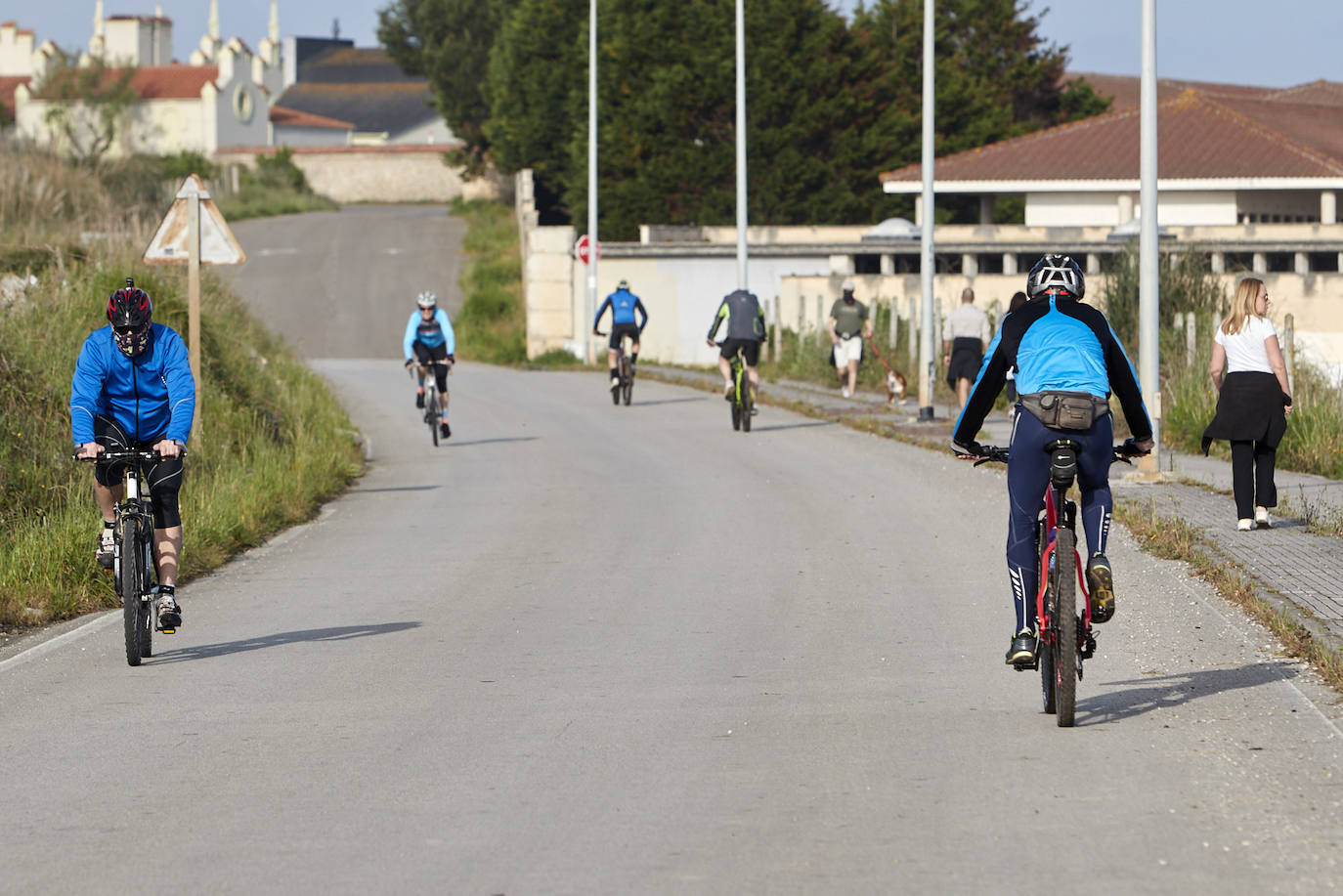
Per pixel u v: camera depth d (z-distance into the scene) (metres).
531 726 18.05
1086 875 12.67
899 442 52.56
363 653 22.62
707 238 118.69
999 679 20.08
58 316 43.03
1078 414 17.22
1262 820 14.05
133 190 119.19
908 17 149.75
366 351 111.81
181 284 52.03
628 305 70.38
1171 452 45.38
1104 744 16.73
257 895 12.49
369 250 151.12
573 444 54.03
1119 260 74.56
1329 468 40.28
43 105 192.88
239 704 19.53
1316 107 137.88
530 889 12.52
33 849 13.77
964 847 13.41
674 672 20.84
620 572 29.30
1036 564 17.95
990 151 118.00
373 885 12.66
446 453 52.12
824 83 129.75
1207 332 57.06
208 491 35.41
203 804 15.09
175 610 22.06
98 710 19.31
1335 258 98.44
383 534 35.09
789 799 14.93
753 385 56.69
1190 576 26.67
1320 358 67.19
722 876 12.76
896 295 91.06
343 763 16.55
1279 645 21.36
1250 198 111.75
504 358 106.88
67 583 27.42
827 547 31.55
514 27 157.38
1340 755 16.09
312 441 46.34
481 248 149.00
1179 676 19.91
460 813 14.64
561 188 160.12
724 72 125.88
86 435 21.48
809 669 20.86
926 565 29.23
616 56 134.88
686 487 41.91
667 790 15.30
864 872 12.83
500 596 27.14
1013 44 158.25
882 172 130.62
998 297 90.38
